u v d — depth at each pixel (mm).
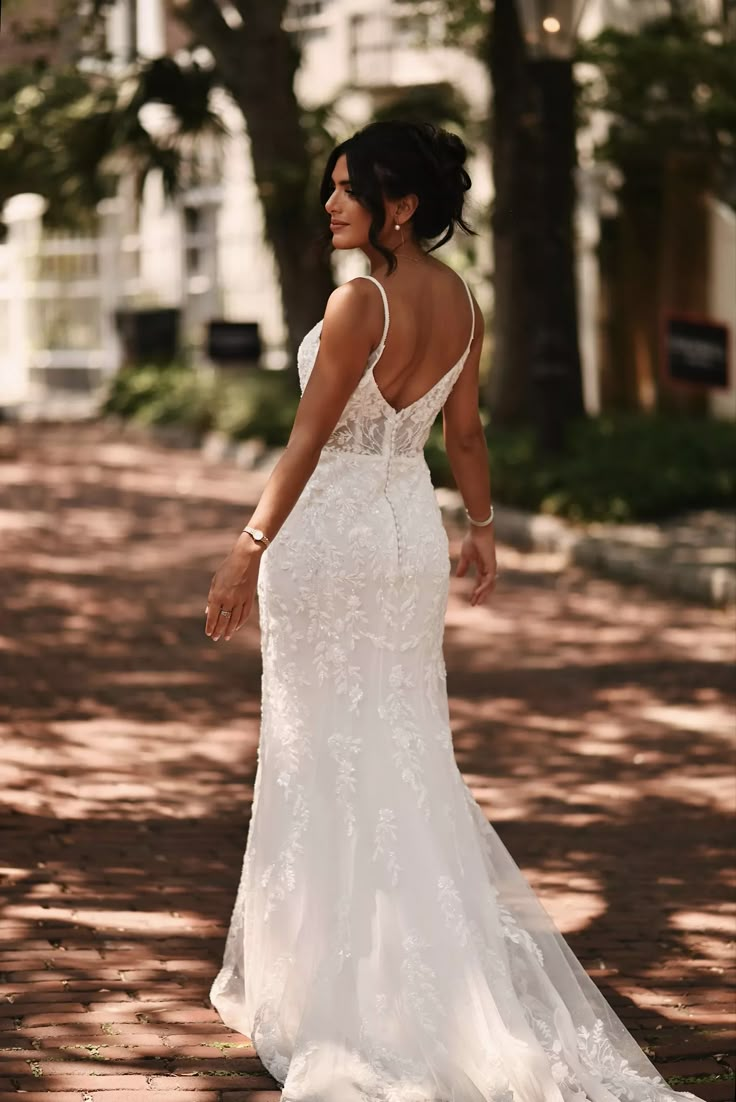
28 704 7207
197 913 4523
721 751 6652
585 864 5180
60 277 30969
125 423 22547
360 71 22984
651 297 17656
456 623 9383
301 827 3395
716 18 16000
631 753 6625
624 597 10148
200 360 25141
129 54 14781
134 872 4883
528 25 12234
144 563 11297
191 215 16094
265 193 14719
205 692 7590
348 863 3344
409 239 3396
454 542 12102
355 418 3377
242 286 26188
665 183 17219
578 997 3498
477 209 15102
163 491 15430
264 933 3436
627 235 17812
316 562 3385
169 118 14977
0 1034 3564
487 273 17125
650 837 5488
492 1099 3102
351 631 3391
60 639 8727
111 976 3980
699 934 4527
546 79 12398
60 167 15250
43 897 4590
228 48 14523
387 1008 3254
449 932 3285
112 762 6246
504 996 3289
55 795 5719
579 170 17984
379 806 3355
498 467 13258
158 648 8578
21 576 10656
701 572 9992
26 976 3949
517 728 7035
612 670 8172
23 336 32125
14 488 15445
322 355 3266
